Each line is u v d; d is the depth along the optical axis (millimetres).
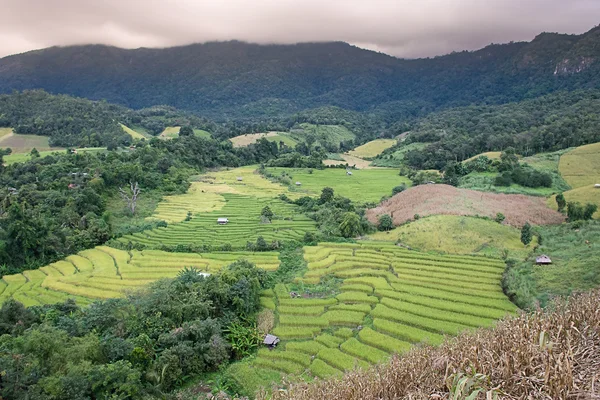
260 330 55156
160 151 173000
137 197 131375
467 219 90125
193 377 46656
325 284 70438
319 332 55438
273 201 133000
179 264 80875
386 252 82000
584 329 19328
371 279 70125
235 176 175750
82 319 51125
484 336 22672
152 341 47438
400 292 64375
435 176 150375
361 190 145500
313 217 111125
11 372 35562
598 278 55500
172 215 117812
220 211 121438
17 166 136250
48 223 92312
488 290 63469
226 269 65562
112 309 52125
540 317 21391
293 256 84188
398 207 108688
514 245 79375
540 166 136000
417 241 85312
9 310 51156
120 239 97438
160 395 40344
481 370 18266
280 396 26219
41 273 80312
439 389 19750
